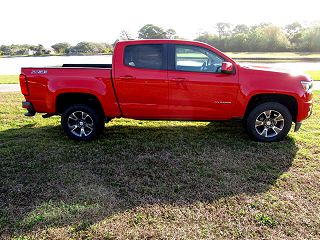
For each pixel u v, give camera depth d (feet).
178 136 19.11
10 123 22.48
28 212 11.07
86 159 15.71
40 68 17.72
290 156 15.81
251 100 17.60
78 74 17.52
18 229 10.14
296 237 9.67
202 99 17.25
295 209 11.13
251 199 11.82
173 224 10.34
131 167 14.73
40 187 12.88
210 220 10.55
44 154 16.37
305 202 11.59
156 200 11.82
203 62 17.19
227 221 10.49
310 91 17.35
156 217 10.75
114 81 17.33
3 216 10.84
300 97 16.94
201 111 17.52
